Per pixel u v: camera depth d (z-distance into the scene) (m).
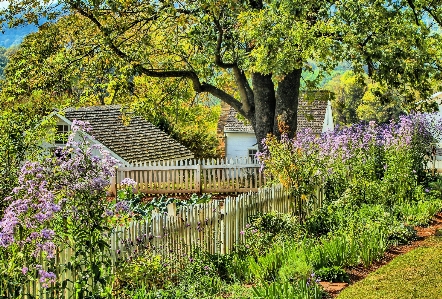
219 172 24.53
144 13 22.25
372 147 17.42
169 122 40.94
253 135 43.66
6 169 9.79
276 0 20.39
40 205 7.15
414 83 20.62
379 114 66.44
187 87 27.39
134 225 9.91
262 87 23.44
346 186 15.99
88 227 7.71
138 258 9.43
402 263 10.99
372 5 19.67
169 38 24.70
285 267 9.48
